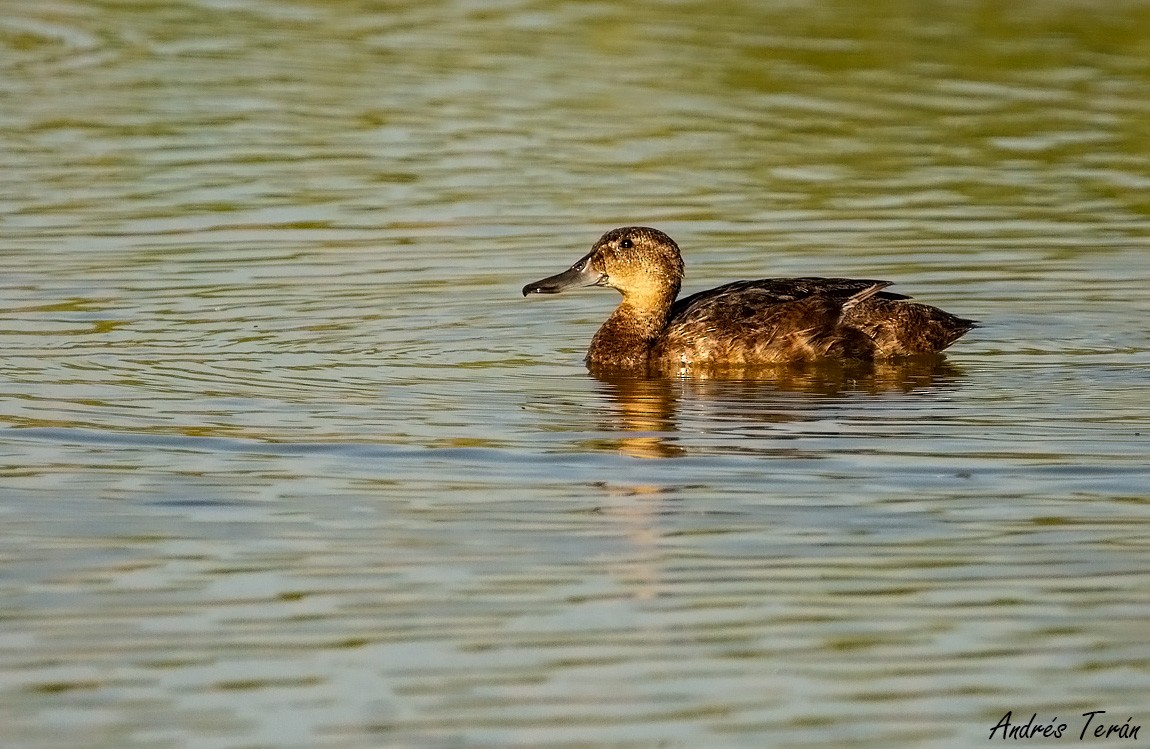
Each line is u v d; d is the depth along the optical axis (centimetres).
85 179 2409
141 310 1903
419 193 2367
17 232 2173
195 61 3095
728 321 1784
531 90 2892
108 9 3538
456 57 3112
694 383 1717
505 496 1380
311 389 1658
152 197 2333
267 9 3531
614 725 1018
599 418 1585
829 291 1822
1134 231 2191
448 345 1823
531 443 1508
